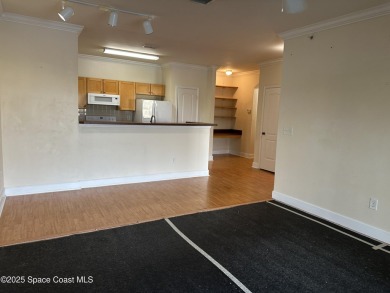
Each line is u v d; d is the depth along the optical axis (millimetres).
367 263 2494
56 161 4074
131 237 2809
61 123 4035
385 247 2803
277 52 5191
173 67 6746
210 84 7090
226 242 2791
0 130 3604
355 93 3143
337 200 3361
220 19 3506
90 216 3295
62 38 3896
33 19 3652
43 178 4020
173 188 4621
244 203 4000
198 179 5309
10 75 3652
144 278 2137
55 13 3467
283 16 3291
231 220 3359
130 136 4707
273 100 6086
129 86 6672
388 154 2869
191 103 7098
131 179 4797
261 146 6449
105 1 3051
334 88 3357
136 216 3357
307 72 3672
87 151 4363
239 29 3881
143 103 6477
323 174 3512
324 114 3479
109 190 4332
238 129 8367
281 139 4082
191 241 2775
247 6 3053
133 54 5902
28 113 3809
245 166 6770
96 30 4188
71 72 4004
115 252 2500
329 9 2998
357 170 3148
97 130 4402
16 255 2387
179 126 5168
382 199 2932
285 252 2635
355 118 3150
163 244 2689
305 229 3176
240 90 8227
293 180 3922
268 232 3061
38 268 2211
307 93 3682
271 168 6176
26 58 3713
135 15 3457
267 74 6227
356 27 3105
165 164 5129
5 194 3775
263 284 2129
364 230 3088
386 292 2100
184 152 5320
